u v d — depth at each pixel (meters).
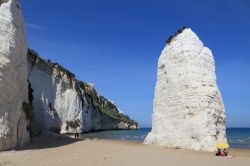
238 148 32.81
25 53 25.67
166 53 31.28
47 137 36.38
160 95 31.08
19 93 23.58
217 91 28.55
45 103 54.16
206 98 27.50
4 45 21.48
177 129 28.36
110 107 129.62
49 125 54.41
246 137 69.56
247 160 20.02
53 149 23.33
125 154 22.11
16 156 18.38
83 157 19.66
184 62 29.17
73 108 63.88
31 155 19.08
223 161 19.48
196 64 28.88
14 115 21.86
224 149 23.08
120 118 127.69
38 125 50.91
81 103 68.62
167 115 29.77
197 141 26.52
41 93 53.81
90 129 82.94
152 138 30.97
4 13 22.38
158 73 31.98
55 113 57.72
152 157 20.77
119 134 75.44
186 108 28.00
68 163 17.17
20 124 23.56
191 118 27.48
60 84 60.94
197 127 26.77
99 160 18.64
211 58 29.86
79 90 69.44
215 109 27.70
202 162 18.95
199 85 28.05
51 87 58.09
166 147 27.98
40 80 54.47
